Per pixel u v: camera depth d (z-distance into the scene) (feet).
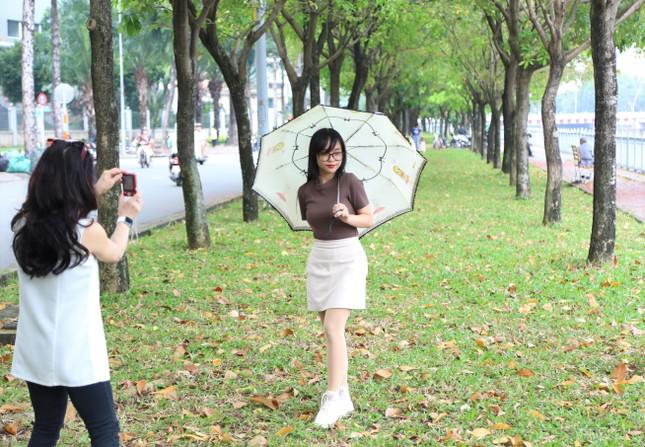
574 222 52.42
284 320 27.07
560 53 50.19
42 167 12.37
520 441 16.39
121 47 183.32
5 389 19.98
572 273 33.88
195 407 18.83
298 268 36.52
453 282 32.81
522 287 31.50
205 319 27.12
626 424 17.40
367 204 17.71
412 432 17.20
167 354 22.93
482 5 66.18
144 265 37.45
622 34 56.85
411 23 79.92
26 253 12.26
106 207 29.19
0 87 212.02
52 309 12.45
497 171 108.06
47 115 205.98
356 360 22.08
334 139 17.44
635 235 46.09
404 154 18.47
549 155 51.08
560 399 19.08
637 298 29.35
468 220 54.08
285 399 19.24
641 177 95.81
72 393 12.64
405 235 46.98
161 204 68.28
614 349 23.11
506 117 100.53
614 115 34.35
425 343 24.16
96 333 12.73
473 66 115.24
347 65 112.27
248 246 43.04
